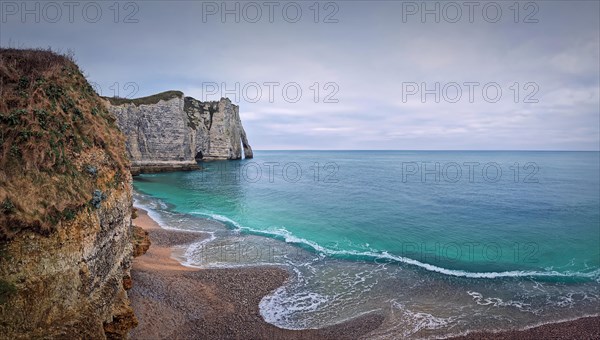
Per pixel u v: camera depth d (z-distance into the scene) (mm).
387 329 14562
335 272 20656
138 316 13625
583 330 14852
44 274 8125
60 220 8703
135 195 48344
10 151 8844
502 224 32625
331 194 50531
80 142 11062
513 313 16156
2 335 7344
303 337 13828
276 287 18328
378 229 30844
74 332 8516
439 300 17250
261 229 30859
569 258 23719
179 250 24188
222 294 17109
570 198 46156
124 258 13109
